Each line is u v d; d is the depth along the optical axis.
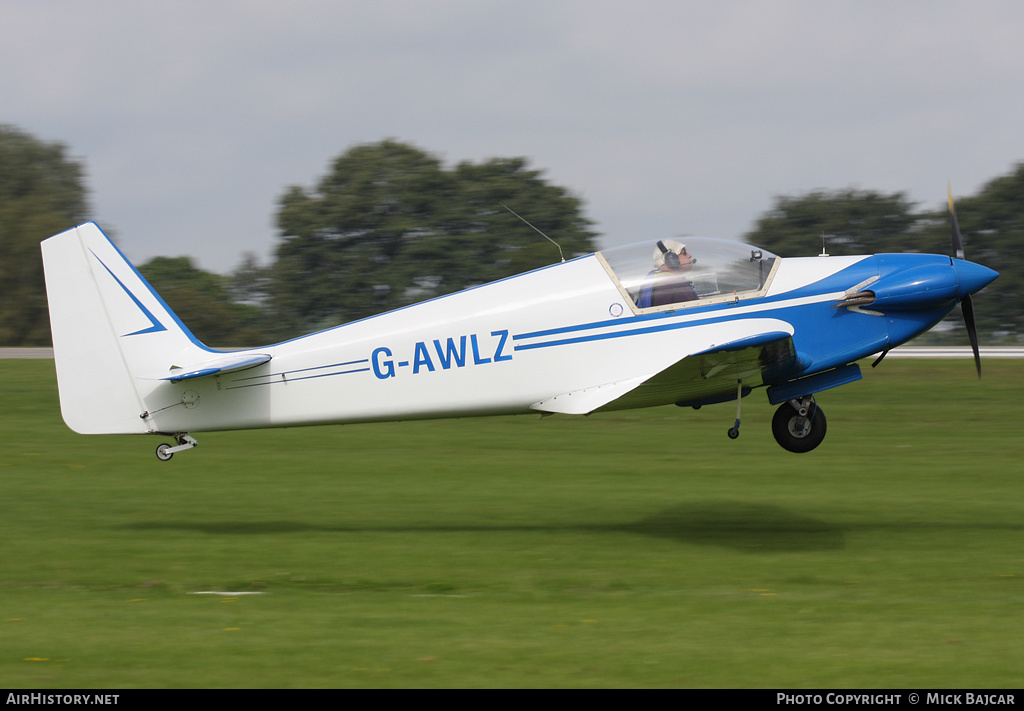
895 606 21.92
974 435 52.69
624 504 35.03
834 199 165.62
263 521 32.72
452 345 28.70
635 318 28.47
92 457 48.09
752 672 17.81
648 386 27.56
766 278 29.17
